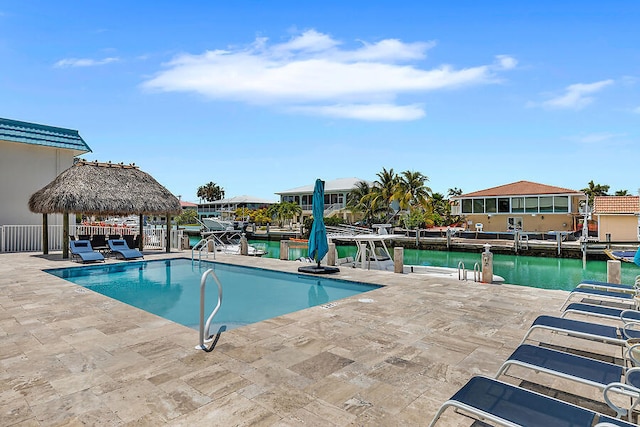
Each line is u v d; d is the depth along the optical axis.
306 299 8.48
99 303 6.99
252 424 2.99
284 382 3.75
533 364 3.20
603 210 30.31
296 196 59.28
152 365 4.16
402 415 3.15
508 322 5.83
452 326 5.62
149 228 19.83
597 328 4.19
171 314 7.30
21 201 16.95
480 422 2.98
